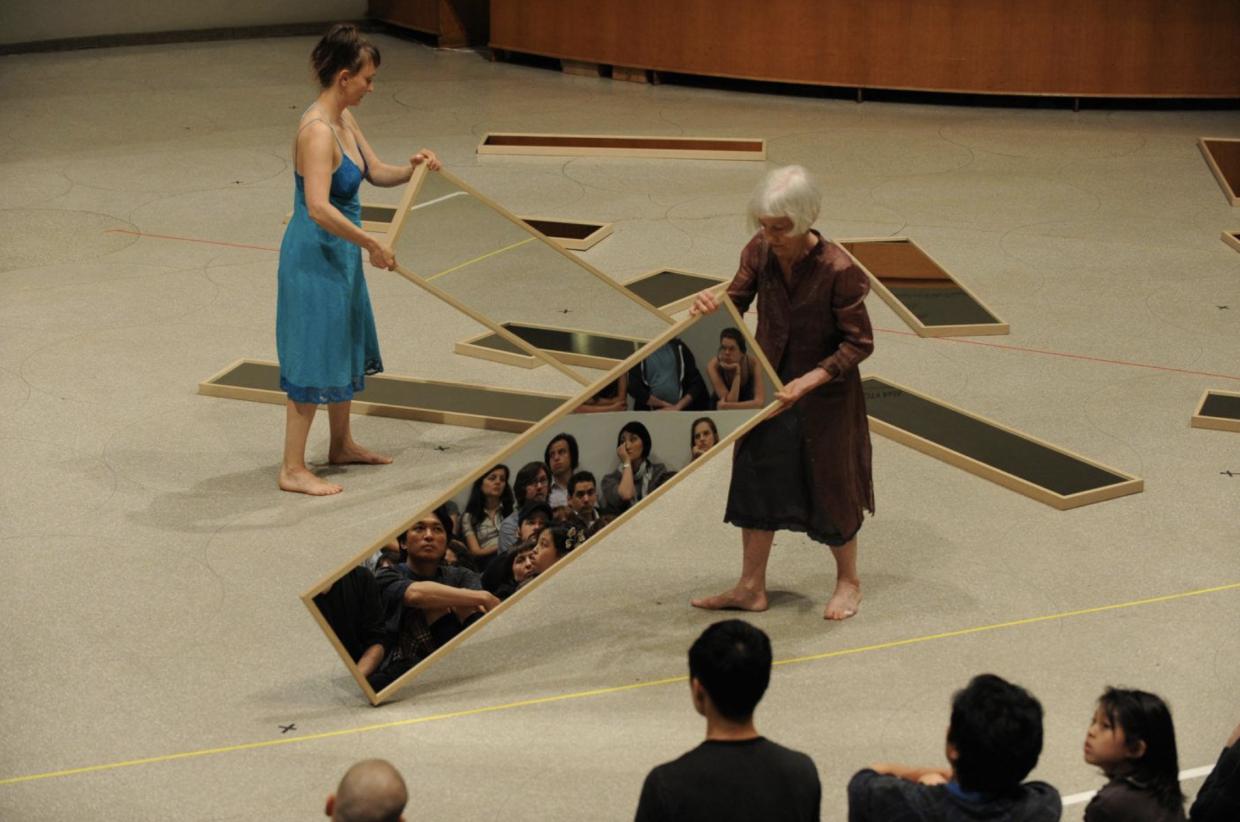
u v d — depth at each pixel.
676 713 6.85
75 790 6.19
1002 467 9.24
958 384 10.60
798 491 7.35
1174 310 12.06
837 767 6.42
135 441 9.52
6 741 6.51
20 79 19.25
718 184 15.44
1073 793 6.27
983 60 18.33
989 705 4.38
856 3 18.41
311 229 8.64
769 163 16.19
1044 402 10.33
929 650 7.35
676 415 6.99
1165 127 17.86
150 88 19.11
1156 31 18.00
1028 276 12.80
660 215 14.36
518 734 6.65
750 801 4.29
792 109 18.59
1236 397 10.34
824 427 7.23
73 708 6.77
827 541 7.42
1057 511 8.80
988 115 18.36
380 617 6.80
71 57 20.59
